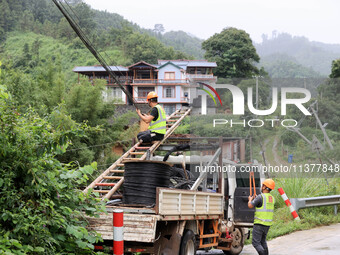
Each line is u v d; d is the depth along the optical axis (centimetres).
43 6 18025
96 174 1905
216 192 1089
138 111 1084
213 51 8381
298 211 1512
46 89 2189
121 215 668
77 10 13625
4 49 13788
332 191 1706
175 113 1505
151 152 1088
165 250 812
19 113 666
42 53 12775
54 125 716
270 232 1351
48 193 679
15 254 563
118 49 12475
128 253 797
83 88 2167
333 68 4659
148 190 816
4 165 632
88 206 748
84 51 12356
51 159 700
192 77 7675
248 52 8106
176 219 790
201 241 966
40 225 621
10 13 15500
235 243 1143
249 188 1127
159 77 7444
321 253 1054
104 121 2188
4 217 598
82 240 717
